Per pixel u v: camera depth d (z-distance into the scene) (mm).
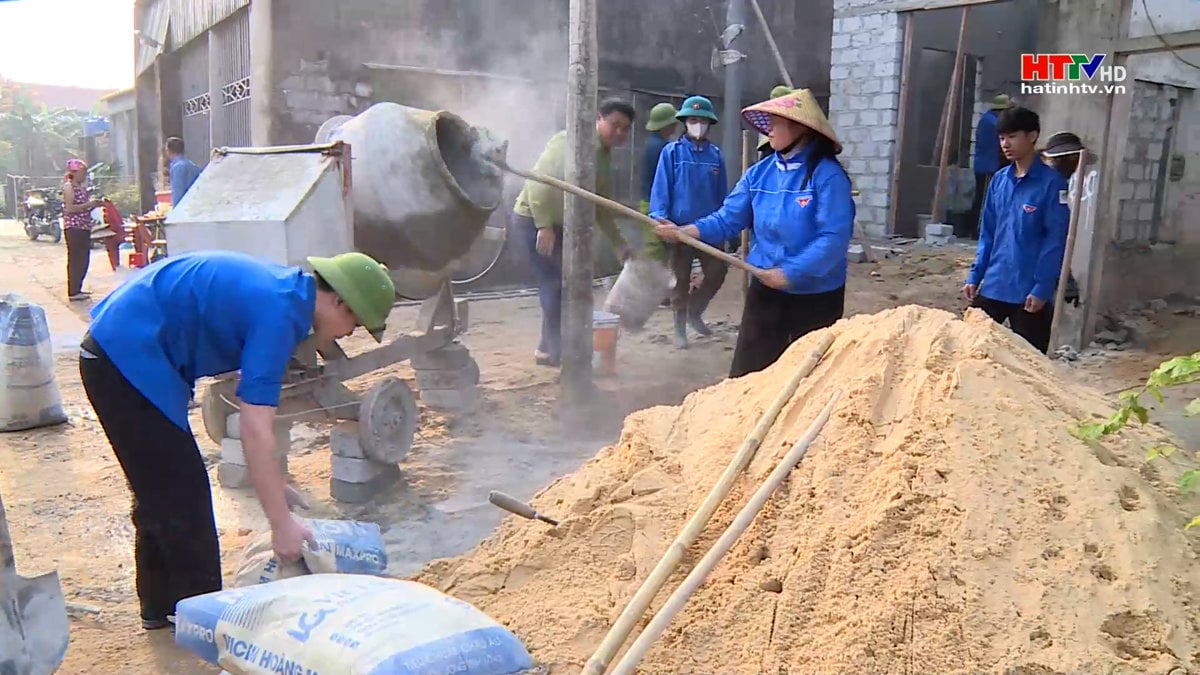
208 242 4684
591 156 5867
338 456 4621
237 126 11836
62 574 3842
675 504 2941
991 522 2420
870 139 12805
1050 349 7637
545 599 2822
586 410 6004
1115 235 9117
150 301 3092
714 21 13148
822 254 4344
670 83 13094
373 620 2217
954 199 13617
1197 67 9562
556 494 3268
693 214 7582
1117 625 2240
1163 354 7871
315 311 3113
